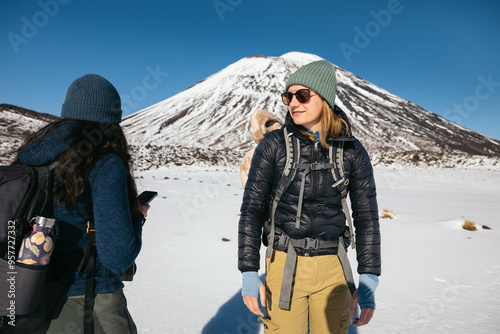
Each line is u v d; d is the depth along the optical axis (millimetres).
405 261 4875
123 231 1264
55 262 1288
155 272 4145
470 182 25281
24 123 53531
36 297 1171
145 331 2771
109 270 1406
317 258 1734
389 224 7785
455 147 134375
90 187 1272
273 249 1789
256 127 2898
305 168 1681
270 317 1777
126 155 1469
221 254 4957
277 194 1720
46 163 1255
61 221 1284
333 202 1722
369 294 1645
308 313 1827
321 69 1691
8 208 1148
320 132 1691
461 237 6516
